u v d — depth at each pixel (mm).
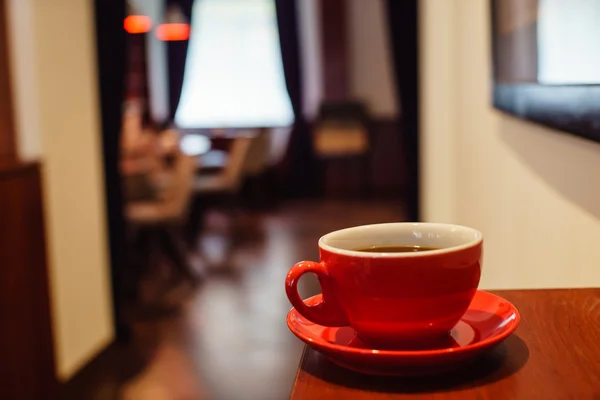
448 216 2414
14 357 2082
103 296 3035
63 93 2695
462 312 584
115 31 2938
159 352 2977
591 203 893
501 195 1479
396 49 2867
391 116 7703
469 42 1887
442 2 2396
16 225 2113
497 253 1538
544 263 1139
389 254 549
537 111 1070
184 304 3707
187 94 8367
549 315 690
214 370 2744
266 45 8188
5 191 2055
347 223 6020
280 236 5543
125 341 3102
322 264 594
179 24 6887
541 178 1147
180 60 8133
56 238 2590
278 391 2504
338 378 560
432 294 555
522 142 1279
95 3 2918
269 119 8273
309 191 7910
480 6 1710
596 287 845
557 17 970
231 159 5301
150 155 4816
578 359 569
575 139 956
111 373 2758
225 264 4617
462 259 561
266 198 7629
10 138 2482
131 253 4367
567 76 918
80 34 2848
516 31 1236
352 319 591
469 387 526
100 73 2949
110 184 3021
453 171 2275
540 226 1160
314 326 657
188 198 4141
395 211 6562
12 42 2500
